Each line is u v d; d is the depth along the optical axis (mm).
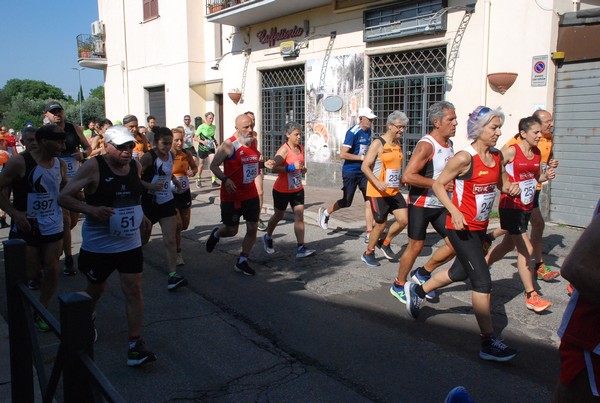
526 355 4344
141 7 21094
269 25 15266
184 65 18906
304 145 14523
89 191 4039
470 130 4250
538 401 3633
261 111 16109
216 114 18641
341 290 6004
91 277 4148
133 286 4137
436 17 10500
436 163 5148
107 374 4070
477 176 4188
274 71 15547
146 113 21797
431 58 11148
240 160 6246
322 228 9289
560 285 6031
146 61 21234
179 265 7098
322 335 4770
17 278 3127
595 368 2129
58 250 4867
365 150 8289
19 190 4695
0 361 4184
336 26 13141
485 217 4297
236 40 16641
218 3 16828
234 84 16984
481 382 3898
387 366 4160
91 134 12344
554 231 8812
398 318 5160
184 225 7039
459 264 4734
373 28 11867
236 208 6410
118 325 5074
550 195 9469
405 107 11805
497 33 9750
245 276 6574
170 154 6031
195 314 5312
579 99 8930
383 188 6398
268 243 7582
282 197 7246
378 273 6633
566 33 8922
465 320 5094
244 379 3977
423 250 7668
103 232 4059
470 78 10305
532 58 9266
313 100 14008
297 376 4008
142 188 4219
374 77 12438
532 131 4969
